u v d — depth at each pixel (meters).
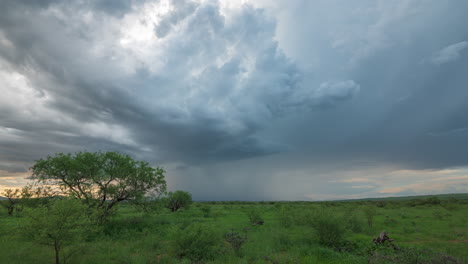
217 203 86.75
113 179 22.20
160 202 24.19
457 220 27.64
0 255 11.08
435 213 34.84
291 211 25.89
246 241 15.43
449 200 68.00
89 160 21.55
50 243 9.92
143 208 23.41
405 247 14.21
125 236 16.91
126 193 22.56
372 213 23.69
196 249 12.13
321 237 15.77
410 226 23.41
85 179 21.14
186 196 43.72
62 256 11.37
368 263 11.30
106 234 17.91
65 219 10.02
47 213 9.93
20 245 12.65
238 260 11.59
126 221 22.33
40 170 20.25
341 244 15.41
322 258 12.27
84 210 11.09
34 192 19.58
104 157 22.23
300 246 14.55
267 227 22.28
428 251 12.28
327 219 15.57
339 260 11.95
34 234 9.60
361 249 14.38
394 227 23.05
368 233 19.42
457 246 14.73
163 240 15.80
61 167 20.05
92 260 10.96
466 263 10.70
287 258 11.81
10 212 32.03
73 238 10.18
